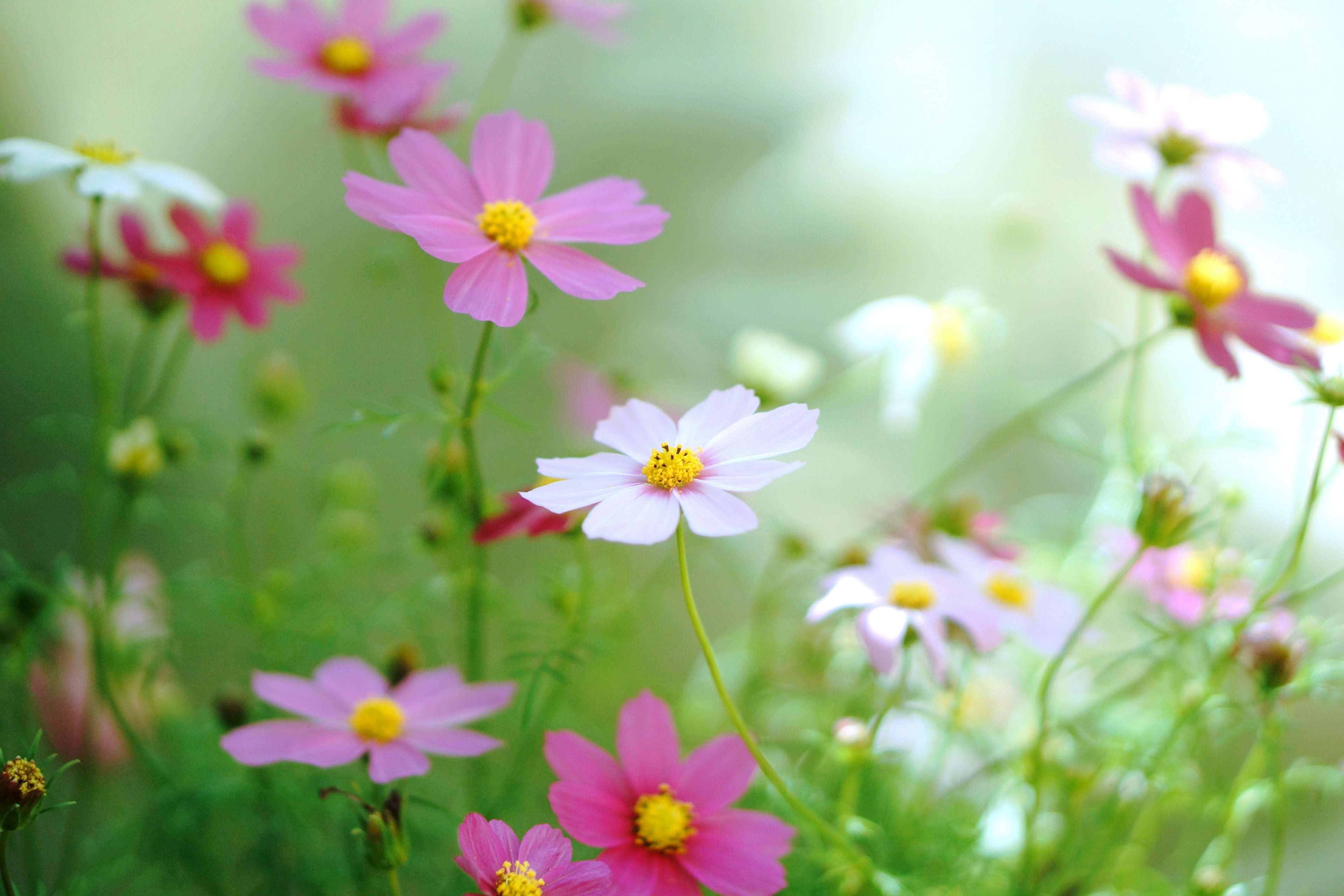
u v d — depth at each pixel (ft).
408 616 2.99
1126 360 3.69
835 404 4.11
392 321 4.06
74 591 2.84
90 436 2.98
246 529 3.60
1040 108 4.41
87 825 2.94
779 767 2.94
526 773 2.96
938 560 2.89
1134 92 2.88
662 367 4.14
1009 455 3.87
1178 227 2.82
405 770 2.54
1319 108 4.00
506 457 3.79
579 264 2.53
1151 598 2.90
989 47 4.46
